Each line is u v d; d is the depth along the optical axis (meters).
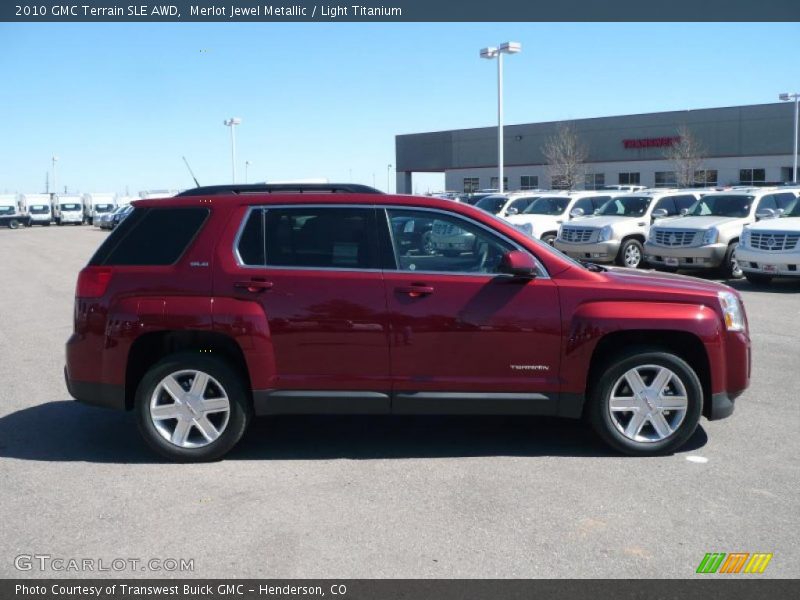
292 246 5.74
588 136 58.94
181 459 5.78
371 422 6.81
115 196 68.44
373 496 5.12
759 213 16.19
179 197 5.95
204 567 4.20
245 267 5.69
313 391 5.69
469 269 5.72
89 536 4.58
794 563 4.19
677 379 5.71
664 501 4.98
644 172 56.38
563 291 5.64
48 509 4.97
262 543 4.46
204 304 5.62
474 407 5.69
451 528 4.63
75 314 5.83
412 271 5.68
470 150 64.69
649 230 17.97
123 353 5.69
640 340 5.89
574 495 5.10
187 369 5.70
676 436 5.77
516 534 4.54
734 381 5.81
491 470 5.58
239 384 5.73
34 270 22.50
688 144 51.69
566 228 19.41
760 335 10.30
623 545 4.39
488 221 5.77
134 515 4.87
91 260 5.86
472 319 5.61
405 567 4.17
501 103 33.00
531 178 61.84
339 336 5.62
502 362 5.65
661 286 5.74
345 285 5.63
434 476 5.48
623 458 5.80
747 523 4.66
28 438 6.42
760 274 14.85
